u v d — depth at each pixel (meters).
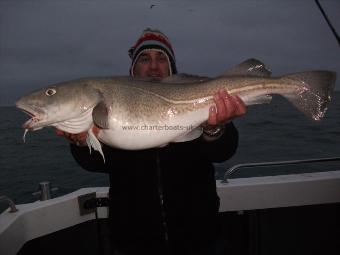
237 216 3.21
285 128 15.91
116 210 2.29
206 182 2.31
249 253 3.21
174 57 2.95
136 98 2.12
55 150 12.78
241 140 12.85
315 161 3.04
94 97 2.10
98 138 2.15
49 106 2.08
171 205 2.18
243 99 2.30
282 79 2.36
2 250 2.29
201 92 2.22
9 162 10.72
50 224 2.80
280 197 3.15
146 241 2.18
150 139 2.10
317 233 3.23
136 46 2.82
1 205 6.84
